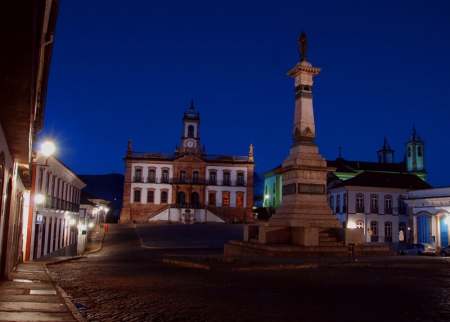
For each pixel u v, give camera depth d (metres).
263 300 9.58
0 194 10.05
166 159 79.69
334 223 25.61
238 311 8.40
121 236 54.66
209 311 8.40
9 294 9.77
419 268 17.70
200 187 79.25
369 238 52.94
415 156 82.62
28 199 23.97
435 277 14.15
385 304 9.16
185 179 79.31
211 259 22.33
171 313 8.21
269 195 92.94
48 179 30.20
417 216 45.09
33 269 16.88
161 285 12.13
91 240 51.91
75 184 42.97
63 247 36.50
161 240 51.09
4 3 5.69
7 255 12.88
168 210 76.88
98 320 7.58
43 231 28.70
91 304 9.10
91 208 56.44
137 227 63.97
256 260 19.52
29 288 10.90
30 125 10.25
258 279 13.62
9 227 12.93
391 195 54.25
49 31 9.34
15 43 6.70
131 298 9.81
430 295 10.41
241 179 80.88
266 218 86.44
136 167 79.06
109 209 82.31
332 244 24.06
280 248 22.66
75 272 16.52
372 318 7.85
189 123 81.69
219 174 80.50
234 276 14.59
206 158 81.75
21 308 8.04
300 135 26.41
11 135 10.97
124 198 78.06
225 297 9.97
